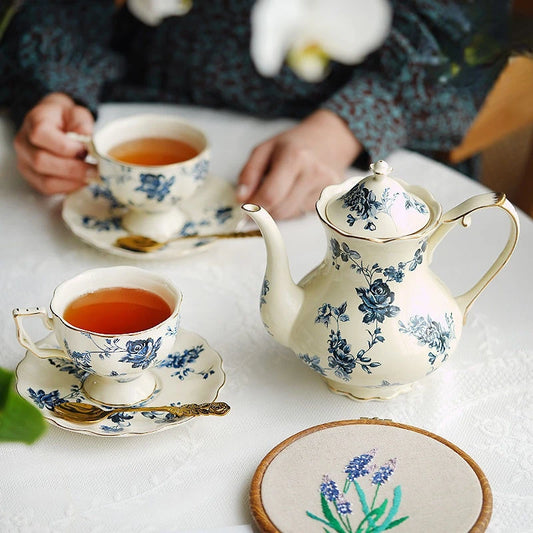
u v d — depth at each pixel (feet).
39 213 4.21
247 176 4.29
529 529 3.08
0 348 3.58
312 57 4.66
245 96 5.04
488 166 7.73
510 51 4.99
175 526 3.08
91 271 3.46
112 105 4.89
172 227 4.13
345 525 3.02
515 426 3.34
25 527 3.07
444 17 4.88
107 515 3.11
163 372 3.49
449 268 3.91
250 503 3.07
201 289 3.84
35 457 3.25
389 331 3.28
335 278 3.31
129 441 3.30
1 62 4.88
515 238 3.31
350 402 3.43
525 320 3.69
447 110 4.87
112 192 4.06
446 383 3.48
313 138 4.46
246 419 3.36
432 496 3.08
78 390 3.43
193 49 5.05
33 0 5.00
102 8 5.17
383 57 4.79
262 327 3.69
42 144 4.21
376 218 3.21
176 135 4.26
